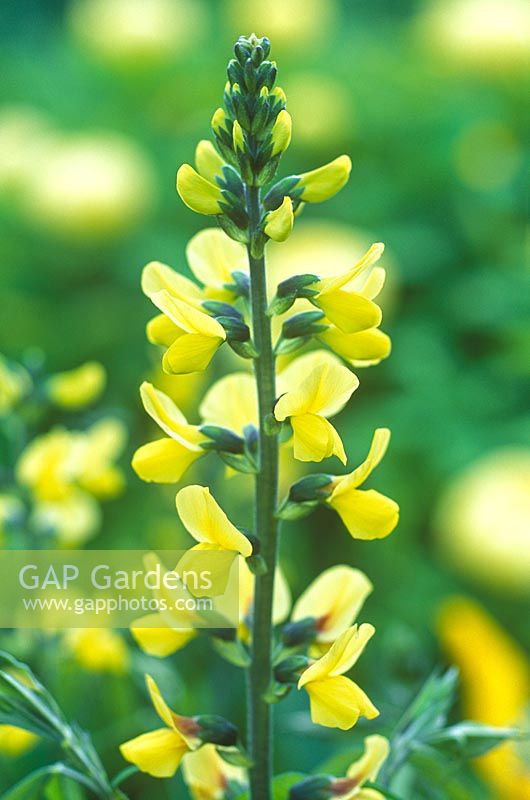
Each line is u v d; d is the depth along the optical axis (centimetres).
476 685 105
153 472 79
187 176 77
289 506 78
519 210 180
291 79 194
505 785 99
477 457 159
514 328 163
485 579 144
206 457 126
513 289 166
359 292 78
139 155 182
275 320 82
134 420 162
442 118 183
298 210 79
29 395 102
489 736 84
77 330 174
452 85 190
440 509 160
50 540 102
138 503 149
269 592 79
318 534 160
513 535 140
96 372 103
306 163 184
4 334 176
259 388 78
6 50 247
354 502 78
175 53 199
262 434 78
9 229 180
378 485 162
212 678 117
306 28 201
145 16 198
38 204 171
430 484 163
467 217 178
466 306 170
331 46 209
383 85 192
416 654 102
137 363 171
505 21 190
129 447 152
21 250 181
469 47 188
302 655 81
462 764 85
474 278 174
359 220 178
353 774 81
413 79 192
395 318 173
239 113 77
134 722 101
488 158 188
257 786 80
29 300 179
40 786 83
